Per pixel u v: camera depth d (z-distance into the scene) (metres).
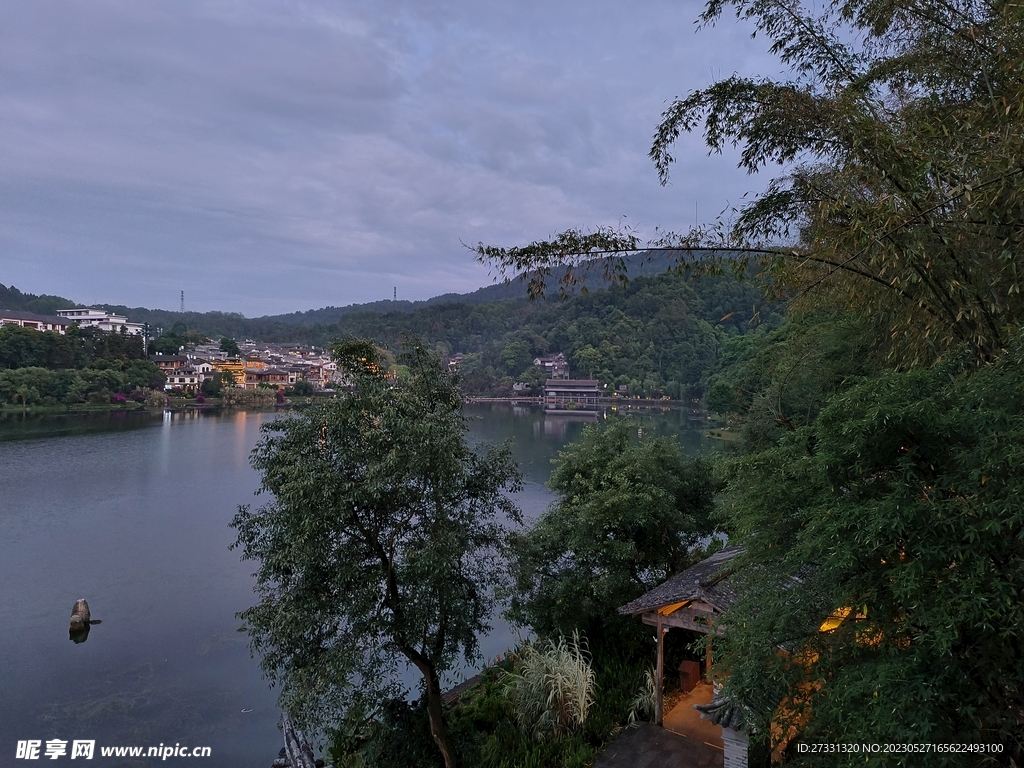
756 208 5.28
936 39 5.05
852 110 4.38
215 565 20.70
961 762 3.22
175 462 38.59
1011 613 3.08
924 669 3.39
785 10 5.27
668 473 12.02
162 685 13.35
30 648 14.84
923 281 4.43
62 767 10.51
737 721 6.30
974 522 3.27
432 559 7.44
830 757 4.43
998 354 3.97
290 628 7.32
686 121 5.51
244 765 10.72
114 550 21.98
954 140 4.54
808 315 11.21
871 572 3.82
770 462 4.75
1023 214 4.18
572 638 10.54
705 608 7.80
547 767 7.89
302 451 7.89
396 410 7.95
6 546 22.05
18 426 50.19
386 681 12.40
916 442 3.69
